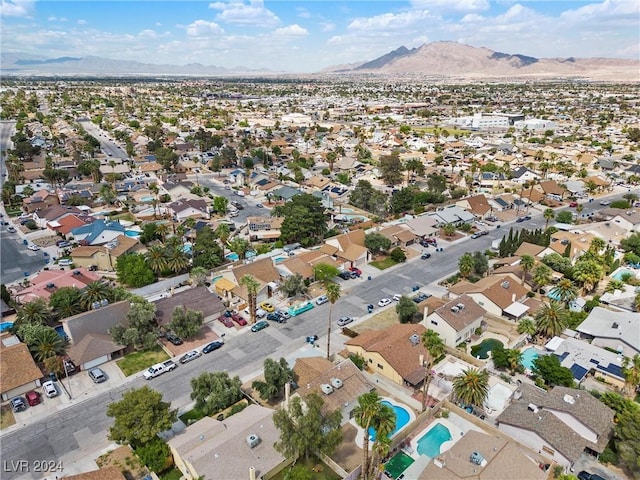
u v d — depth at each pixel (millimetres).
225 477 49344
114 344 75062
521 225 142500
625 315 82688
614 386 68688
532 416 58219
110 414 55031
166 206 148875
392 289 99812
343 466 54469
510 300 88875
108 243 113250
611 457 54281
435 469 50062
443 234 133125
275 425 54094
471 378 61219
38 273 103688
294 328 84312
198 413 62812
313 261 106438
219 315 87438
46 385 66562
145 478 52562
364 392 63406
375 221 140125
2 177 183625
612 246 120688
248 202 163375
